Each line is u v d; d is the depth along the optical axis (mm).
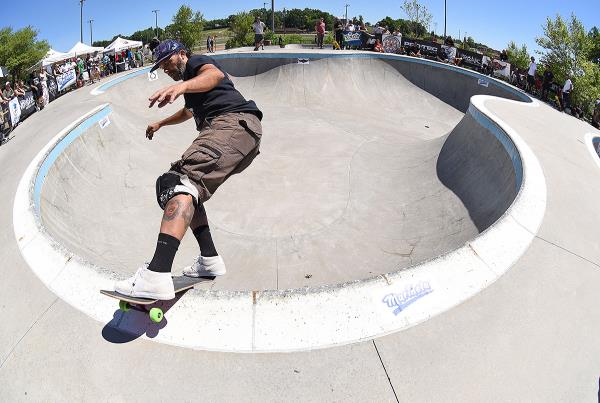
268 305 3336
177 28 39000
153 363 3064
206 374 2988
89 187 8852
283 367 3039
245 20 40312
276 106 19312
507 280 4027
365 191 10562
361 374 3029
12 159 8945
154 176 10656
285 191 10672
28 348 3369
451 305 3621
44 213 6824
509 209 5133
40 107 15844
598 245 5047
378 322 3354
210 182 2600
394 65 22125
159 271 2418
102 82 18797
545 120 11688
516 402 3018
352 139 14969
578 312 3885
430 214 8922
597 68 20188
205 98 2762
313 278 7340
